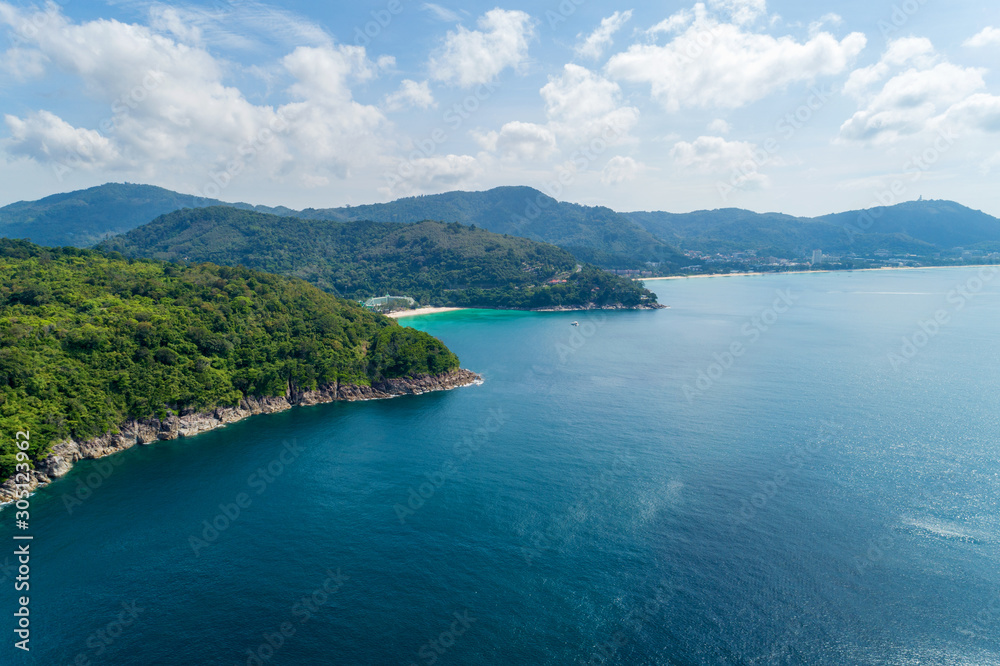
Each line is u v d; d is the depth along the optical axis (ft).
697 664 188.03
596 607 215.51
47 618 211.20
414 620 210.59
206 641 200.23
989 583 221.25
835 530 260.62
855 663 186.60
